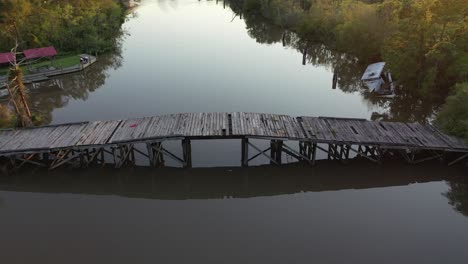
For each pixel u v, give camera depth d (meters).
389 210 21.05
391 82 36.47
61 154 24.70
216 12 85.00
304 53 46.34
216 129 24.20
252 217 20.67
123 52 51.81
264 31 65.31
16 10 46.19
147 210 21.69
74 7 54.41
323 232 19.20
